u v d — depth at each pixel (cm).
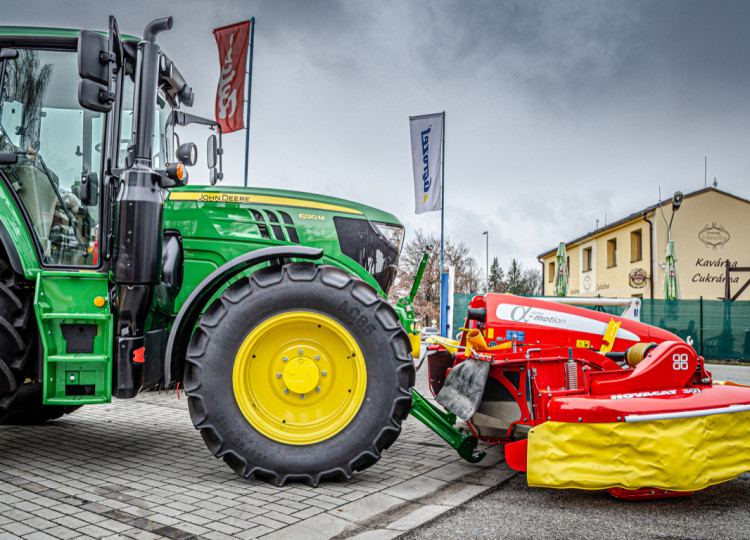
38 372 360
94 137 382
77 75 384
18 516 290
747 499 334
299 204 425
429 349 463
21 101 380
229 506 309
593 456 309
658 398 322
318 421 356
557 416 316
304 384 354
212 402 342
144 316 358
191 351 347
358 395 351
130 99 388
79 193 375
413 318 569
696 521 298
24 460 404
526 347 398
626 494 326
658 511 313
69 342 354
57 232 374
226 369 345
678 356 346
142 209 353
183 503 312
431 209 1609
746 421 326
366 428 346
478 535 278
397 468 397
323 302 351
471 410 366
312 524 285
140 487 341
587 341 400
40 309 346
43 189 376
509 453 335
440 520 298
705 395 328
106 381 349
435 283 3475
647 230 2406
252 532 274
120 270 349
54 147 378
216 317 348
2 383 355
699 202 2359
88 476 364
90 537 264
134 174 356
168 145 464
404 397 348
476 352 389
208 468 385
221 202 415
